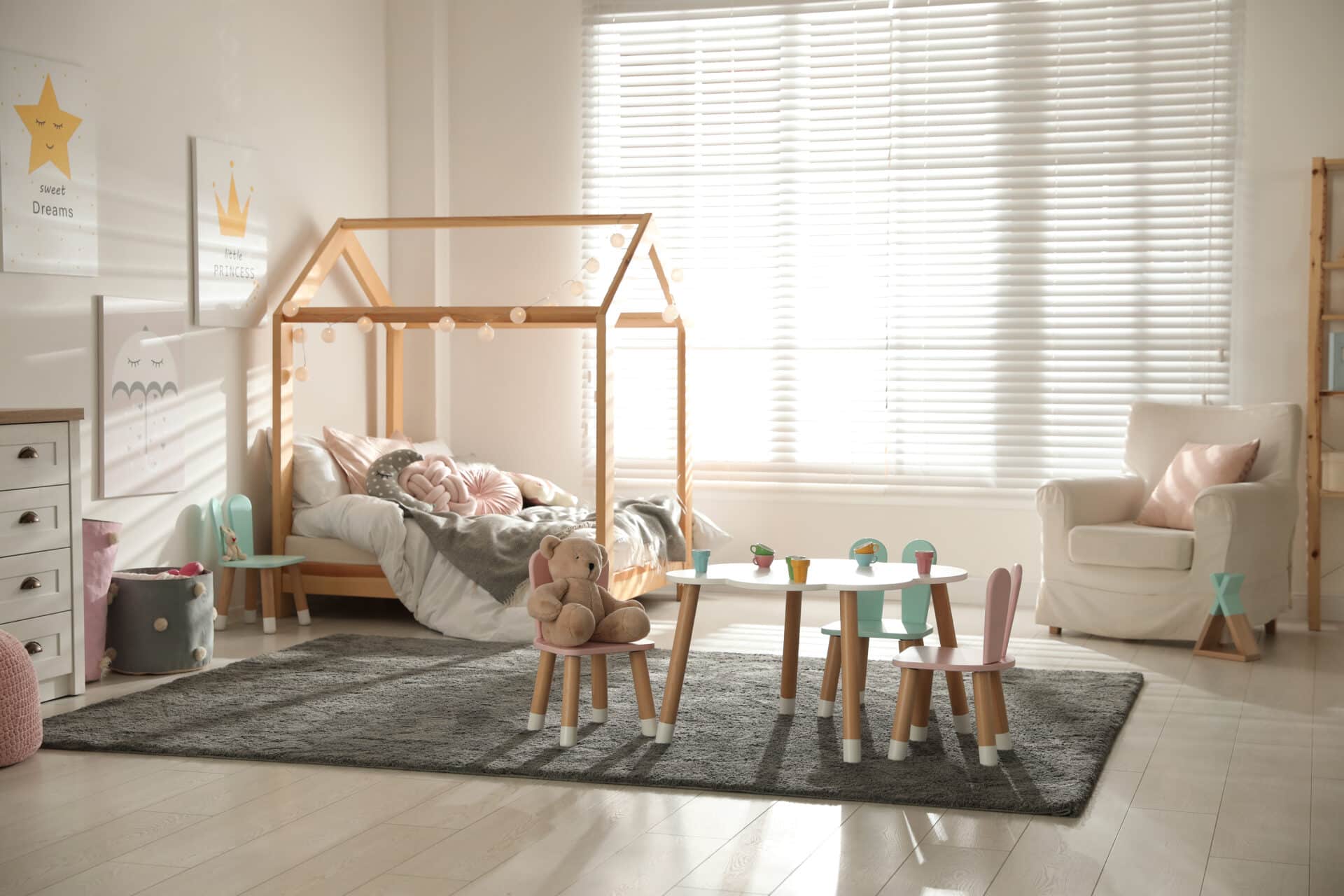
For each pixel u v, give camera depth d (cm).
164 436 509
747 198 640
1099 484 541
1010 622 340
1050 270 607
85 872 264
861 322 627
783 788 314
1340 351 551
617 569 531
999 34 605
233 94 548
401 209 670
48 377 454
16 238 438
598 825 293
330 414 622
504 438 673
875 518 629
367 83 649
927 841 281
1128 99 594
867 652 440
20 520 391
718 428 646
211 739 359
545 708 368
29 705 344
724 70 640
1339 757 348
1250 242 582
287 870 265
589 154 657
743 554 646
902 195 622
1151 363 597
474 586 521
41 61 448
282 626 543
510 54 666
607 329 519
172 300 514
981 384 618
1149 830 289
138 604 443
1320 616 550
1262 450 540
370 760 338
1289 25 573
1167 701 414
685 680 433
